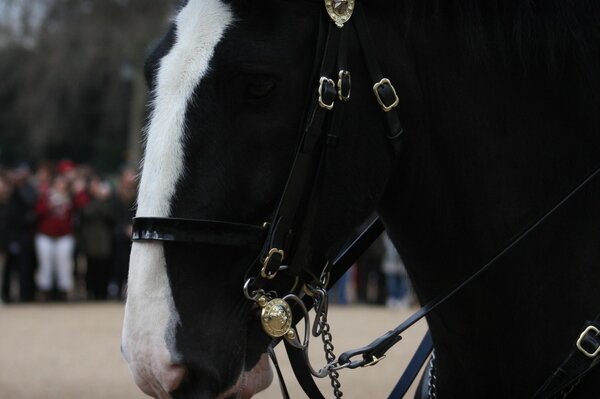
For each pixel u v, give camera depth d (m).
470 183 3.53
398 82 3.38
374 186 3.32
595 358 3.37
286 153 3.17
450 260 3.60
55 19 43.75
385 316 20.00
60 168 23.48
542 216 3.49
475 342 3.60
